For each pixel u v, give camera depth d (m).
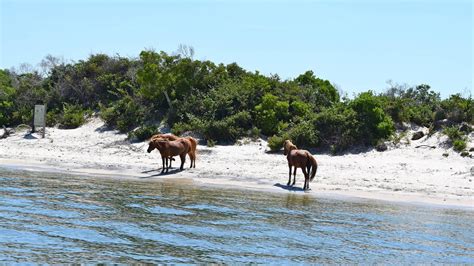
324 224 18.50
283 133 36.38
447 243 16.48
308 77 48.69
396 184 26.83
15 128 45.28
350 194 24.91
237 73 47.41
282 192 24.92
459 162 31.27
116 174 29.38
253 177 28.53
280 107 39.09
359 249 15.61
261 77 44.22
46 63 55.50
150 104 44.19
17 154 35.75
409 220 19.56
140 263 13.73
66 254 14.22
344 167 30.58
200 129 38.66
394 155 33.00
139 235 16.34
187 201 21.84
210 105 40.72
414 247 15.96
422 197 24.50
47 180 26.27
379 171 29.66
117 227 17.19
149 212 19.52
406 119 36.62
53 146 38.47
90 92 49.59
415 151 33.34
